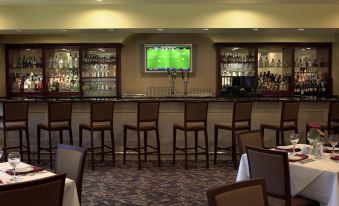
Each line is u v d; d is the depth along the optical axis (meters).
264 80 9.16
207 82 9.38
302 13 6.77
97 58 9.08
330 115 6.27
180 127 6.18
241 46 8.92
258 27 6.77
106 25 6.73
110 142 6.78
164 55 9.27
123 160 6.54
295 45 8.93
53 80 9.15
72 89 9.14
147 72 9.38
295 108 6.22
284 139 6.68
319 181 3.24
